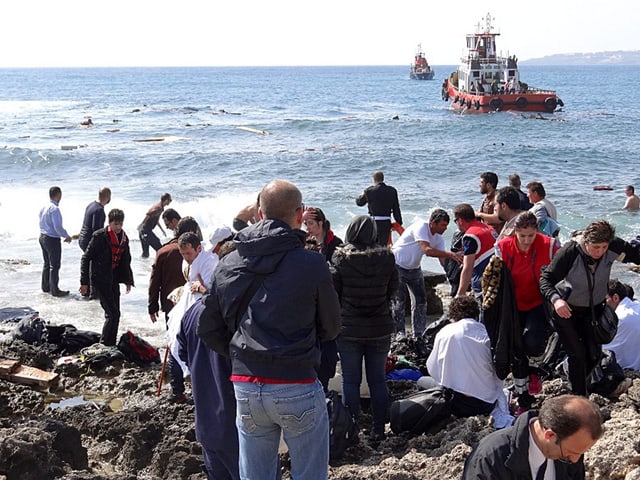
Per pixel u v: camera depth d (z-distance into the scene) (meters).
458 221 7.74
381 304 6.14
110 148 36.09
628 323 7.30
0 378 8.02
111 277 8.90
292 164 31.16
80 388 7.98
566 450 3.20
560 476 3.31
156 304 8.58
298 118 57.25
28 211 19.11
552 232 9.53
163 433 6.23
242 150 35.62
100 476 5.14
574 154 34.72
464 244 7.43
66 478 5.06
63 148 35.69
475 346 6.21
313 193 23.98
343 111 67.25
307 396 3.86
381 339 6.17
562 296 5.87
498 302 6.08
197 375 4.69
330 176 28.61
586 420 3.13
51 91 113.25
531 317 6.22
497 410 6.17
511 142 40.06
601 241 5.61
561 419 3.15
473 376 6.22
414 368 7.67
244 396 3.89
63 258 14.75
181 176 28.05
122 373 8.27
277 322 3.85
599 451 5.10
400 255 8.95
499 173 29.89
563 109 68.38
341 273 6.06
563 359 7.25
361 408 6.86
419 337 8.21
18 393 7.64
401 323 9.19
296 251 3.92
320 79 181.12
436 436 6.04
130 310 11.24
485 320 6.14
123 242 8.95
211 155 32.94
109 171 28.91
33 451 5.13
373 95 100.75
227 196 23.38
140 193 23.78
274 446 4.04
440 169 30.59
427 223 9.03
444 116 59.06
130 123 52.25
